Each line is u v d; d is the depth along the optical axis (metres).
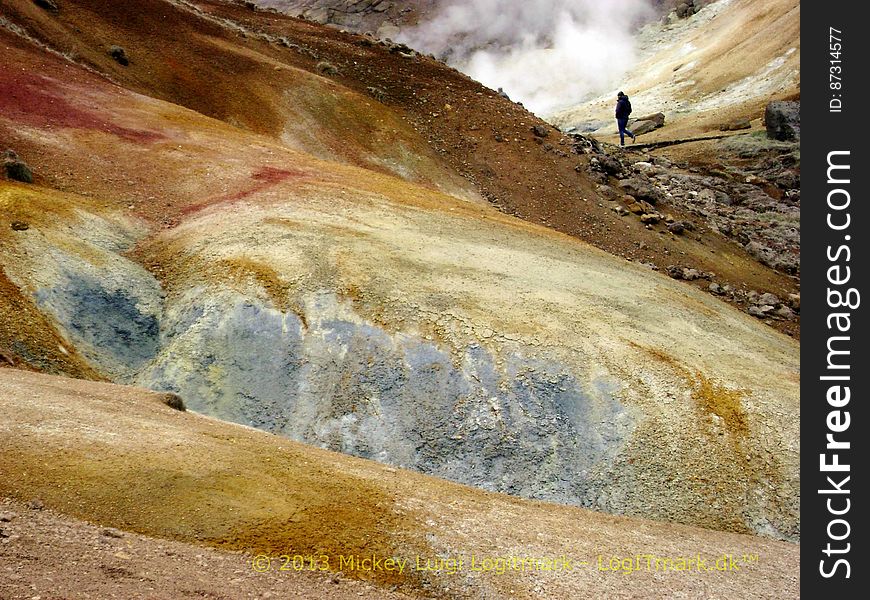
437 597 11.62
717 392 20.36
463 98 47.75
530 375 20.16
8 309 19.80
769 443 19.20
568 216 38.81
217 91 40.50
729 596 13.38
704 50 90.81
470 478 18.39
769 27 85.56
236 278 22.66
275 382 20.23
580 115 86.44
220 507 12.02
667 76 88.69
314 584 11.01
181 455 13.09
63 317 20.88
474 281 23.42
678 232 39.62
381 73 48.66
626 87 92.25
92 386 16.53
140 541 10.91
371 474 14.82
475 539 13.08
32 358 18.95
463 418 19.36
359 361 20.48
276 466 13.73
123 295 22.48
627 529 15.88
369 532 12.42
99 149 29.70
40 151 28.23
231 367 20.59
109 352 20.97
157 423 14.52
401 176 38.78
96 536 10.66
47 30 38.38
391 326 21.22
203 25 46.28
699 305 26.20
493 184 40.53
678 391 20.22
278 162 31.73
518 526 14.10
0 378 15.40
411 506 13.58
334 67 47.12
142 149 30.58
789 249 42.81
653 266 36.31
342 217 26.95
